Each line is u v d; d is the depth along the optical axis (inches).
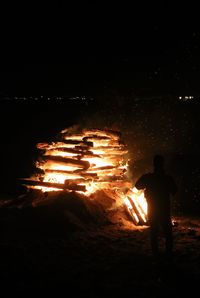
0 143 728.3
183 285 209.2
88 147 395.2
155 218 254.7
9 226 331.6
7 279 217.8
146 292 198.5
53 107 895.7
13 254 265.0
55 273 229.3
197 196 525.7
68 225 332.8
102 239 312.2
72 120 813.2
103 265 245.4
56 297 192.5
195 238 316.5
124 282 213.9
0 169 610.5
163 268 238.5
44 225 332.2
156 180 258.2
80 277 222.2
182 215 434.0
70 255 267.4
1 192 502.9
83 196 377.4
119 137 422.6
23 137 757.9
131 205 389.7
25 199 392.2
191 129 760.3
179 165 641.0
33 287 205.8
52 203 357.7
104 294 196.1
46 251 276.2
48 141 416.2
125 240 309.4
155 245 254.1
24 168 606.9
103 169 406.0
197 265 244.8
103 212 373.4
